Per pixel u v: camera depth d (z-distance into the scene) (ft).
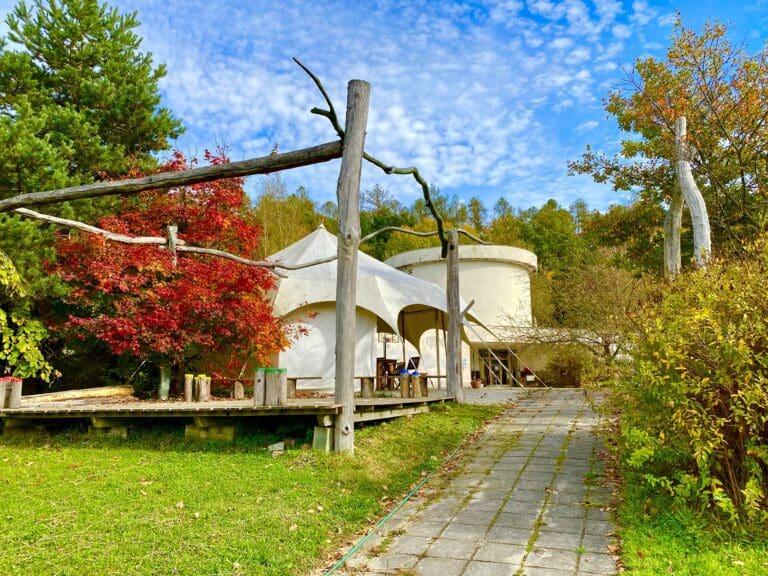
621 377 17.38
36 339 31.94
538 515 15.67
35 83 39.88
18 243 30.14
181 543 12.76
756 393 12.82
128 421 23.94
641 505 15.43
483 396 45.65
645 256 52.44
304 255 44.98
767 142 34.78
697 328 14.08
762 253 15.66
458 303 39.19
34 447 22.65
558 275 104.37
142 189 15.38
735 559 11.81
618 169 47.62
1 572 11.11
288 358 41.22
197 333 31.94
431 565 12.46
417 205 153.89
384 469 19.84
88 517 14.23
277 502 15.65
